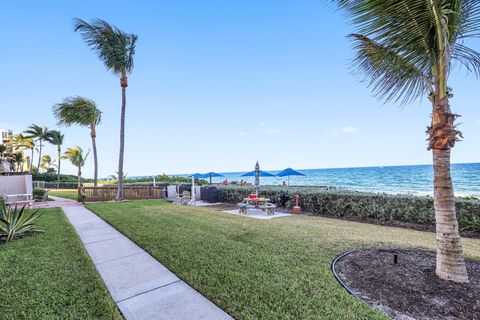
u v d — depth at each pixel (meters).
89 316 2.30
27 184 12.06
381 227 6.44
